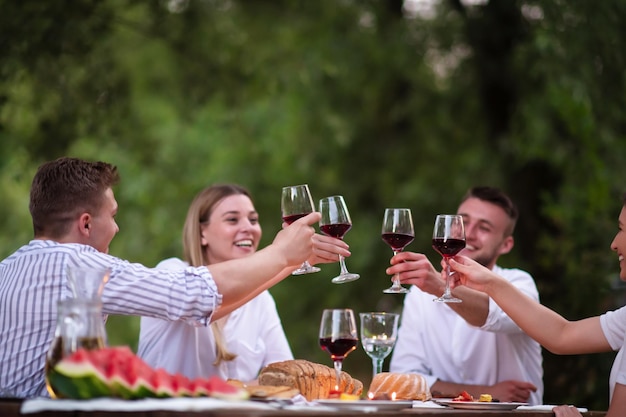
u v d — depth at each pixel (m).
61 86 11.16
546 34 10.77
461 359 6.27
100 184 4.49
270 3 14.98
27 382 4.16
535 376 6.35
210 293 4.25
